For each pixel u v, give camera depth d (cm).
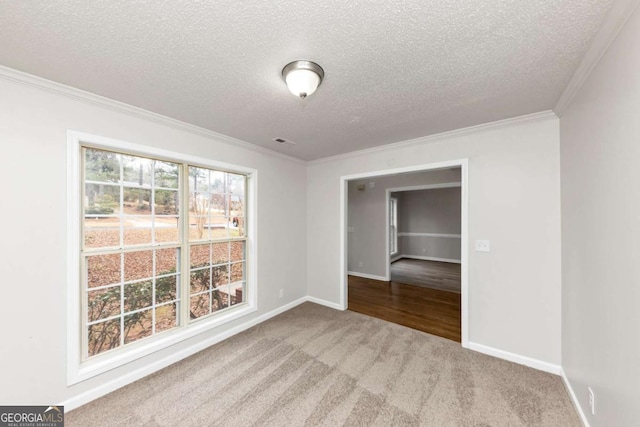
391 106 205
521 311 231
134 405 181
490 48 134
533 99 193
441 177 497
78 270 183
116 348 208
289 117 227
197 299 268
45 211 169
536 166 225
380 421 167
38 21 113
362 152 338
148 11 108
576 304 175
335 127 252
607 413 129
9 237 157
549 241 219
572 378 184
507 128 239
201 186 276
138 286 224
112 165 211
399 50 136
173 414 173
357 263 587
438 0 103
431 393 193
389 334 291
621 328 115
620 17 108
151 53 138
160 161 242
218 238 289
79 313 185
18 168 159
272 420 168
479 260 252
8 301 157
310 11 109
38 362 166
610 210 125
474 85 173
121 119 204
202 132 257
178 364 231
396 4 105
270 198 342
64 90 173
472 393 193
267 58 143
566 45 132
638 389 102
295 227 385
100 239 203
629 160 107
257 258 322
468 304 259
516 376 212
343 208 368
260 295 326
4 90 155
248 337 284
